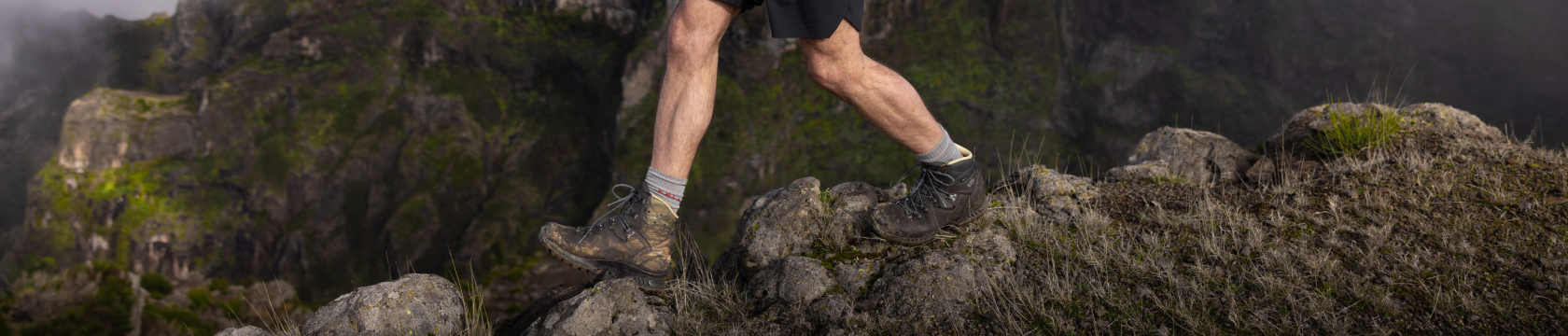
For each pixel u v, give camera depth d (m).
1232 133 68.00
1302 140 2.50
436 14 71.56
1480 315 1.33
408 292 1.68
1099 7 71.50
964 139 66.31
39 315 35.69
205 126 70.12
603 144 68.81
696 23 1.47
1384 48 71.19
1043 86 69.00
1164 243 1.78
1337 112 2.50
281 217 69.44
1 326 34.94
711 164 59.16
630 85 64.12
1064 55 71.00
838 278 1.69
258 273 69.00
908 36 68.44
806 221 1.95
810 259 1.75
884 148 64.56
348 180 69.88
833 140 65.50
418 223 67.38
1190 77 70.00
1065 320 1.44
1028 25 69.00
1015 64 68.69
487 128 71.44
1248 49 71.25
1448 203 1.86
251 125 71.25
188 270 68.00
